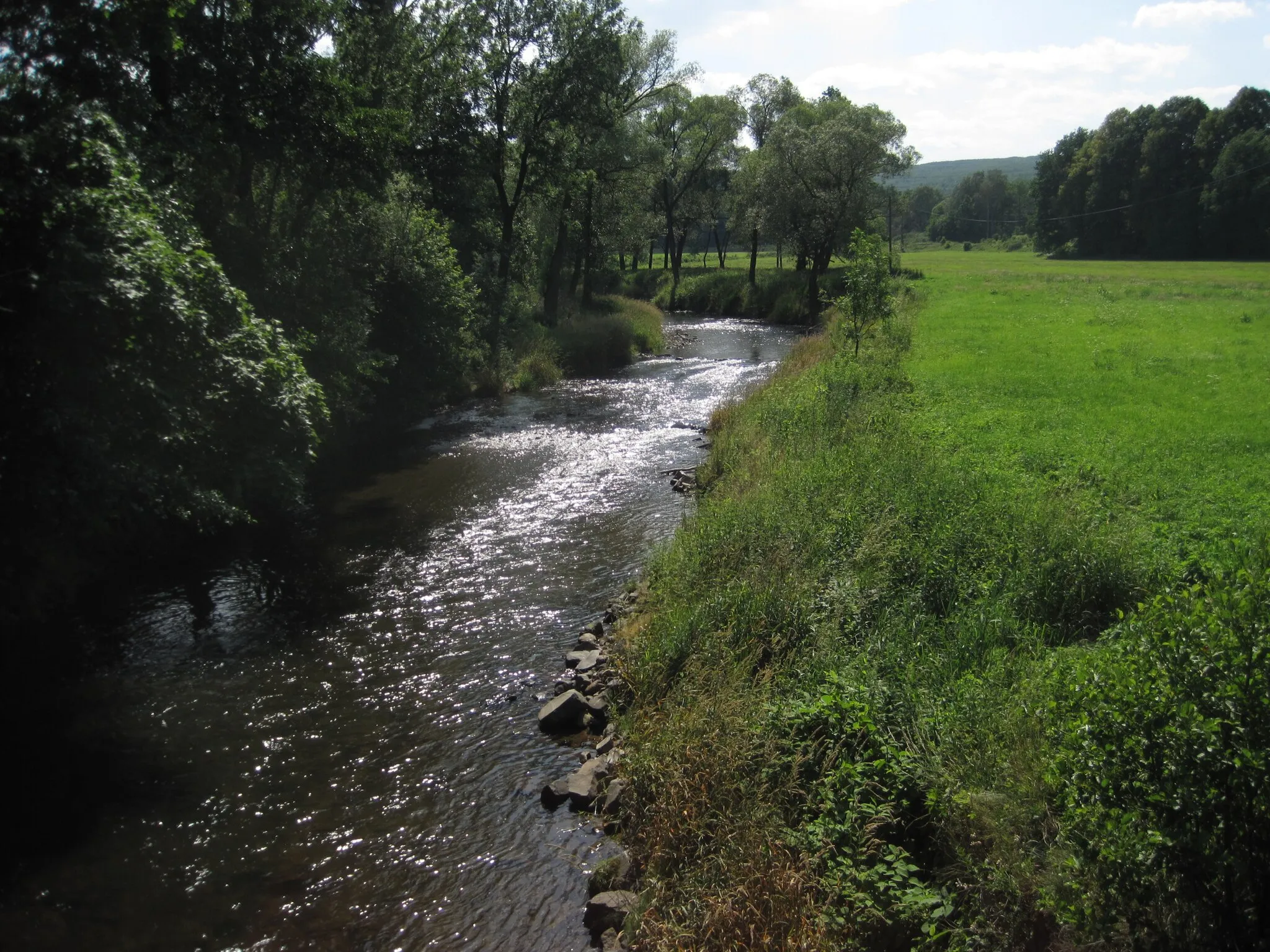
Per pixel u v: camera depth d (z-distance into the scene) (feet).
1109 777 13.21
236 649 32.58
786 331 140.26
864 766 19.12
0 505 26.71
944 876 16.74
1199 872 12.55
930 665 23.04
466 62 92.94
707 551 33.45
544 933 18.74
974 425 47.29
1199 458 38.34
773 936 16.31
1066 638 24.31
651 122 194.90
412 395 69.82
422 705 28.60
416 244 70.33
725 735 21.56
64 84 37.96
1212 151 269.44
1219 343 74.84
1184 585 24.44
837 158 158.40
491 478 55.42
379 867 21.07
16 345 26.16
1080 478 36.50
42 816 23.02
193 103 48.37
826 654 24.48
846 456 41.88
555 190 109.81
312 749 26.11
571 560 41.27
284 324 52.24
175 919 19.44
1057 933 14.73
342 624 34.73
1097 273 189.78
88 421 27.45
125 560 40.37
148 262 28.84
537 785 24.26
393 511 49.16
